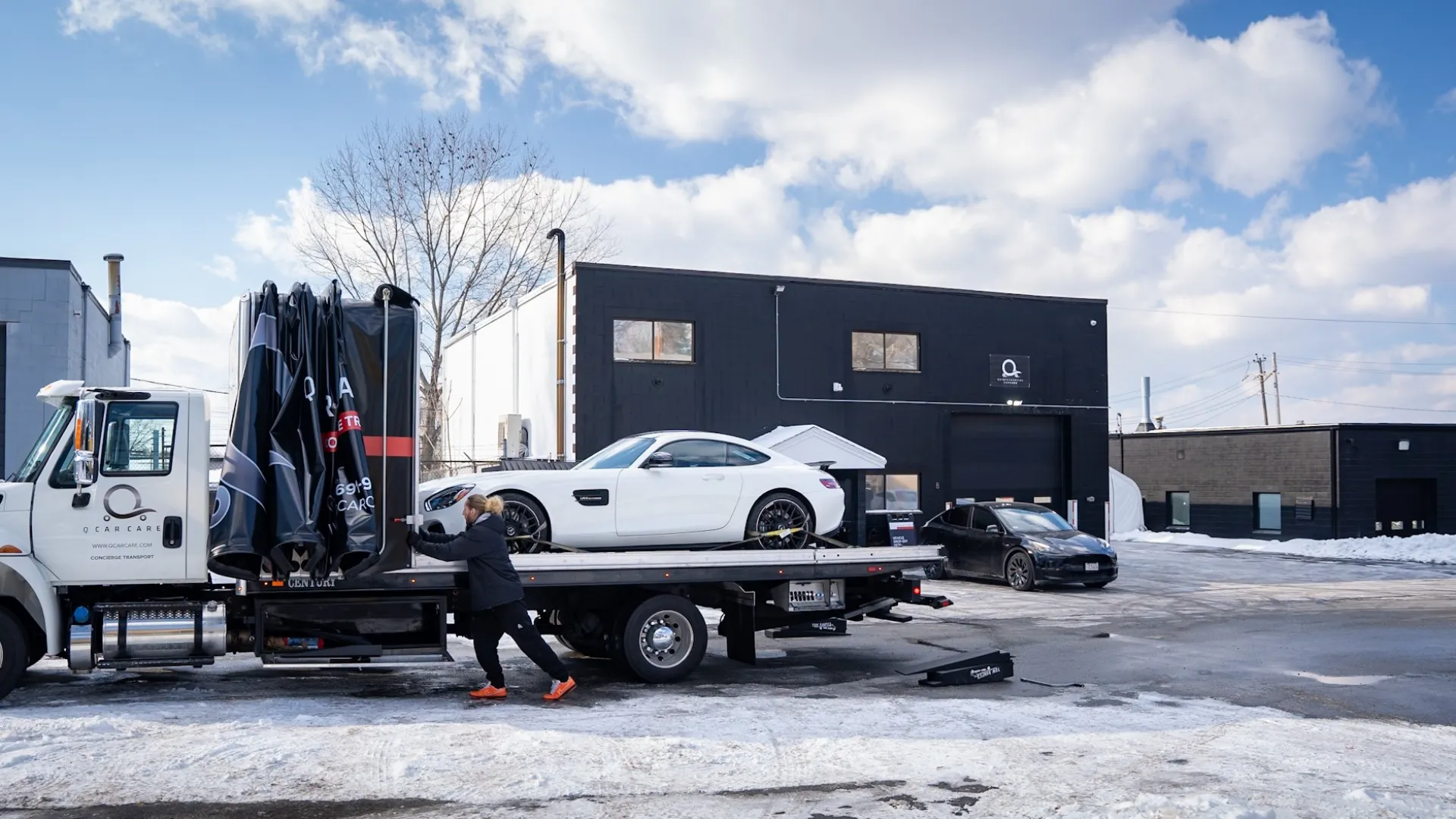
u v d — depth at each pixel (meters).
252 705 8.40
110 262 24.58
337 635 8.99
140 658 8.54
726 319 23.17
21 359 18.23
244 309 8.67
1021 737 7.69
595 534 10.09
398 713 8.26
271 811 5.75
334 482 8.56
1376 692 9.91
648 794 6.15
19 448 18.14
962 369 25.78
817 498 10.98
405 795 6.05
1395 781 6.56
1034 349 26.72
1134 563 25.64
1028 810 5.88
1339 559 28.02
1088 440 27.28
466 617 9.95
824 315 24.20
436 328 31.41
